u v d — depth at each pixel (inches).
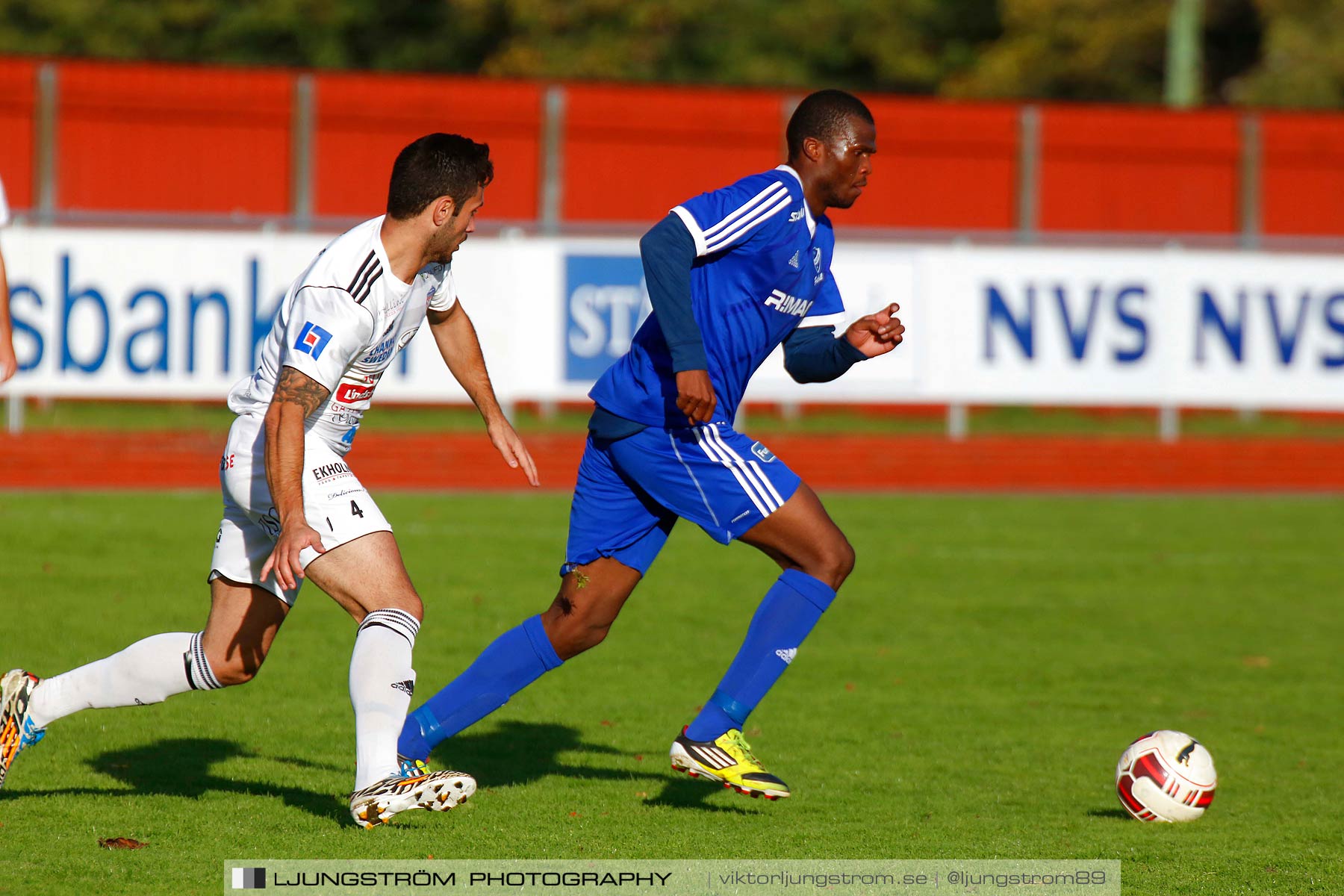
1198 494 2317.9
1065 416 2790.4
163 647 618.5
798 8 4581.7
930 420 2770.7
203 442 2203.5
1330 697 1062.4
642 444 671.8
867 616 1320.1
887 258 2315.5
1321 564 1660.9
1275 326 2405.3
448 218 597.9
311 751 796.0
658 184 2947.8
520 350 2220.7
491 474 2176.4
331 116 2842.0
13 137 2775.6
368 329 595.2
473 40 4539.9
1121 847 668.7
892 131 3002.0
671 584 1429.6
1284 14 4650.6
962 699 1025.5
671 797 736.3
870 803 741.9
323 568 606.9
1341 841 689.0
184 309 2148.1
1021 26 4717.0
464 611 1243.2
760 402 2455.7
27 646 1037.8
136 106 2802.7
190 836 622.5
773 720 946.1
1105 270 2369.6
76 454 2069.4
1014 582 1501.0
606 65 4274.1
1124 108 3056.1
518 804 707.4
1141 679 1106.1
